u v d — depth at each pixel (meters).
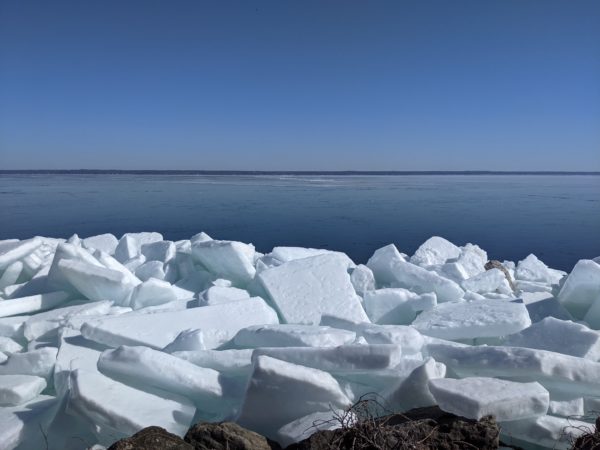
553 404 3.34
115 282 5.29
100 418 3.22
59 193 47.44
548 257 15.97
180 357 3.90
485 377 3.41
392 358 3.34
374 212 30.95
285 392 3.19
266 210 31.66
